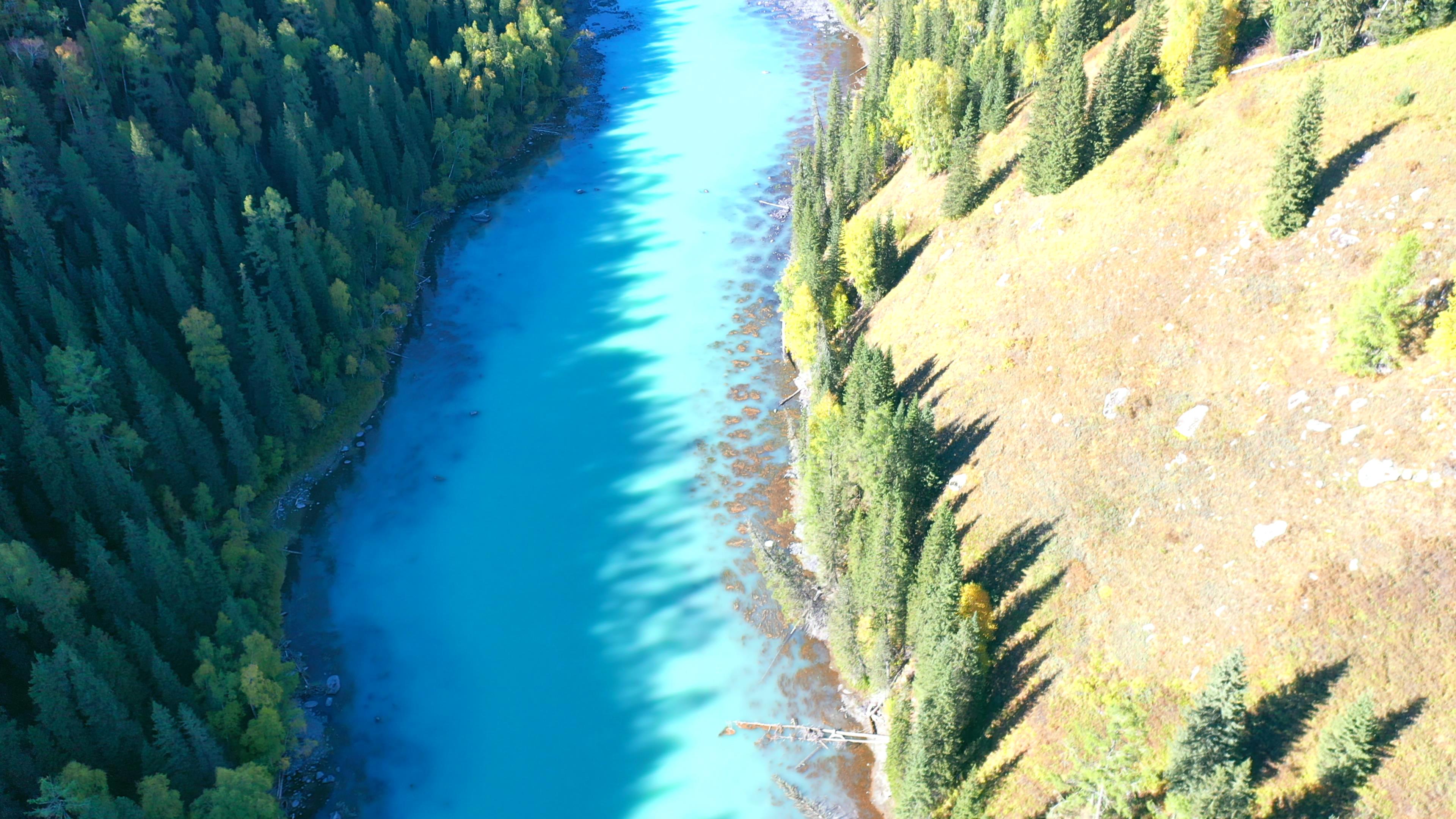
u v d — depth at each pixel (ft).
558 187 561.84
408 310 458.09
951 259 380.99
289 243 377.71
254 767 234.17
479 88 558.15
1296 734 207.82
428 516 355.77
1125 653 240.53
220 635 269.85
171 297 356.79
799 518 344.28
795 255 474.90
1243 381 269.85
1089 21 433.89
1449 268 250.37
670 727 286.05
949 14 541.34
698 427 392.88
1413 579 214.69
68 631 256.52
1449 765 192.54
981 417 316.19
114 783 241.96
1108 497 271.28
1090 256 329.72
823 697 290.97
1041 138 356.79
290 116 428.15
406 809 266.57
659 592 326.65
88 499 300.20
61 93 398.83
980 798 233.55
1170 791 201.98
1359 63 312.29
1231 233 299.58
